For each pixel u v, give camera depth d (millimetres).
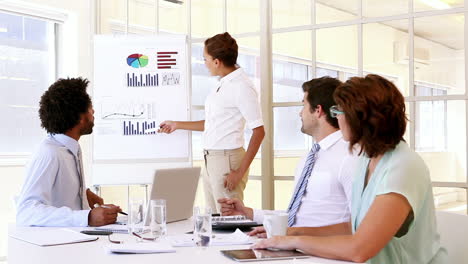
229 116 3688
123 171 4227
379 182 1744
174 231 2314
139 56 4250
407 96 3855
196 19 4645
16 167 5223
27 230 2318
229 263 1642
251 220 2443
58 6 5434
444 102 3723
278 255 1708
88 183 5402
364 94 1732
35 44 5531
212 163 3729
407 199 1667
